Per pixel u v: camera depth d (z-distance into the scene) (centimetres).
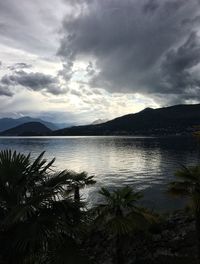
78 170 10119
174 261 1627
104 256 1847
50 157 14888
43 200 734
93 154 16700
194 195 1313
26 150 18912
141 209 1547
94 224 1380
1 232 707
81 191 6122
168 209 4334
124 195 1488
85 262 709
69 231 722
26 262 724
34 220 713
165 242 1830
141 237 1905
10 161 804
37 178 809
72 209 767
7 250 699
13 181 784
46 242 692
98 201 4900
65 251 712
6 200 758
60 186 773
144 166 10888
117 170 10062
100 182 7556
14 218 644
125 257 1803
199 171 1372
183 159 12694
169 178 7981
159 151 17675
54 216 722
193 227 1923
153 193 5862
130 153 16925
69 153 17400
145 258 1744
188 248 1714
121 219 1385
